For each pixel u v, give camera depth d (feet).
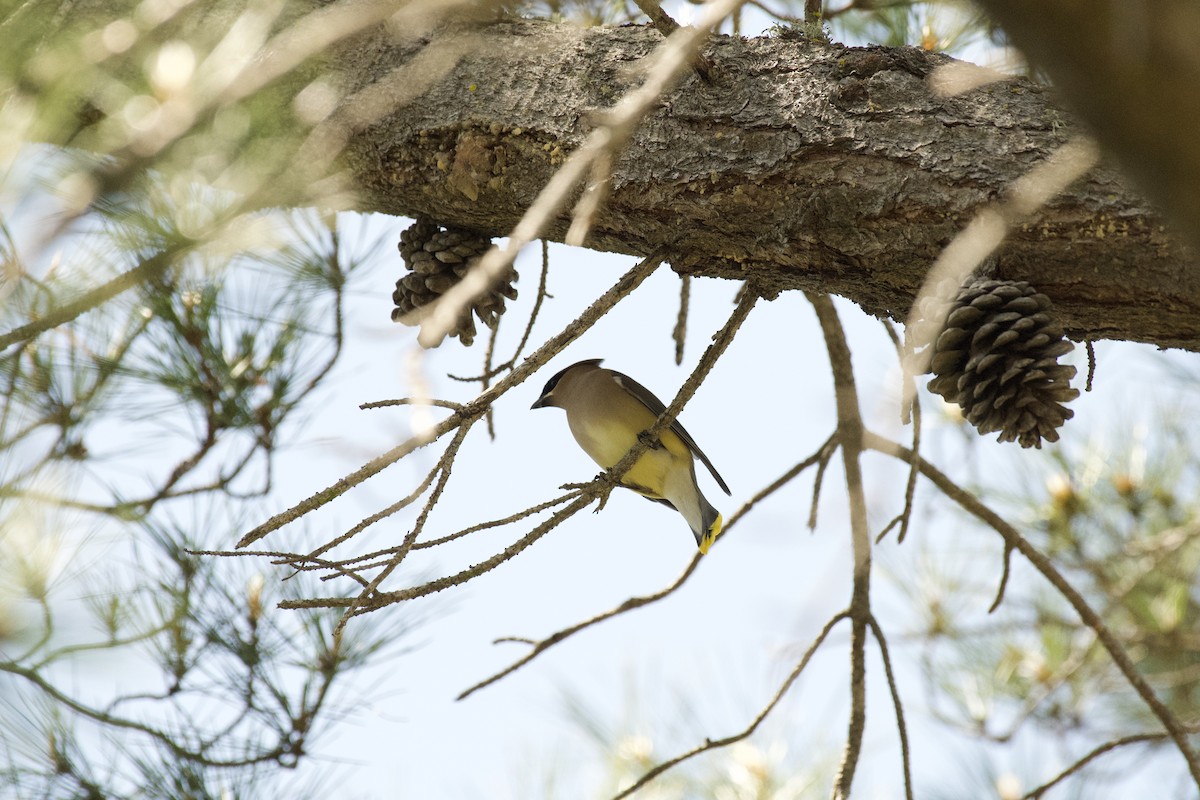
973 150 18.42
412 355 13.43
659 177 19.83
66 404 20.33
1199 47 7.54
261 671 24.29
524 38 21.25
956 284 17.62
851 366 25.39
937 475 25.73
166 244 14.35
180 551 23.98
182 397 23.15
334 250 21.24
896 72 19.38
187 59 11.75
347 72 20.35
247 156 13.83
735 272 20.67
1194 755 23.52
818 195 19.03
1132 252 17.44
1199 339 18.17
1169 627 35.04
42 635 16.94
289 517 15.37
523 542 17.94
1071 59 8.09
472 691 23.70
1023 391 16.66
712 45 20.48
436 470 16.14
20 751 21.65
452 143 20.65
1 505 16.28
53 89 11.81
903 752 23.84
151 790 22.88
